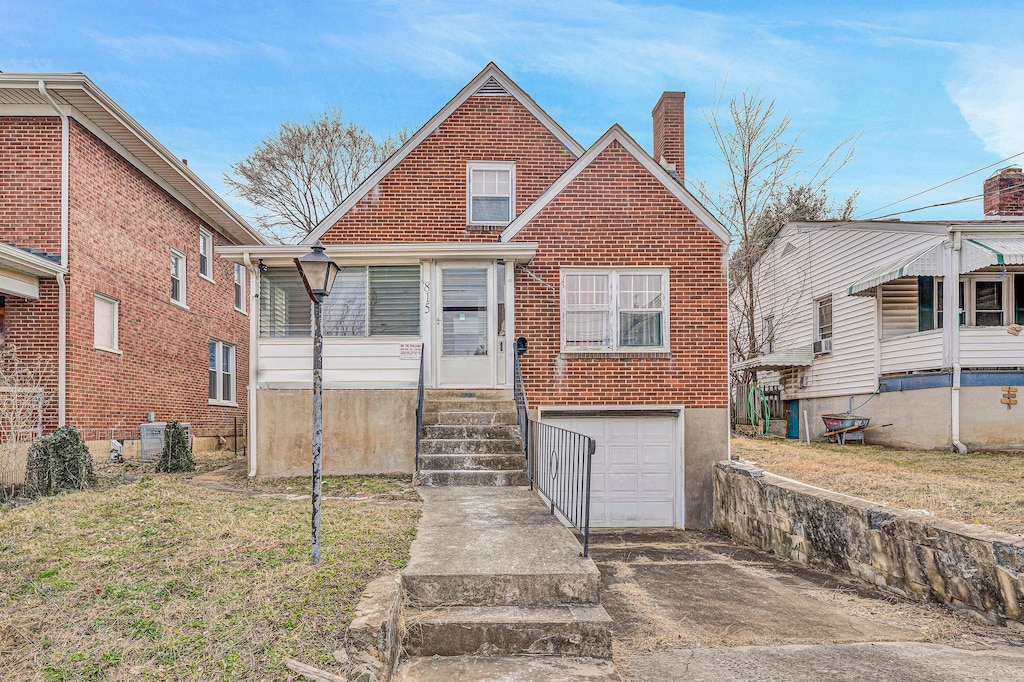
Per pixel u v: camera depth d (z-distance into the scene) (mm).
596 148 13148
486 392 12195
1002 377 14938
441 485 10102
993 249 14352
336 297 12438
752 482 11438
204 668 4223
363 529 7062
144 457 14820
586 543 6445
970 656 5746
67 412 12578
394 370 12125
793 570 9305
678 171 16203
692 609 7324
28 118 12773
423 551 6355
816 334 20781
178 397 17656
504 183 14695
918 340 15992
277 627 4715
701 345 13148
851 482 11195
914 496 9734
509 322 12555
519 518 7793
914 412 16047
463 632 5305
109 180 14234
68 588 5398
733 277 28281
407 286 12555
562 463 8016
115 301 14508
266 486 10617
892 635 6406
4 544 6461
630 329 13141
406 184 14477
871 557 8258
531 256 12500
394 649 4930
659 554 10586
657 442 13266
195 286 18812
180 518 7375
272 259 12094
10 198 12680
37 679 4098
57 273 12445
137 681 4078
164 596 5254
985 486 10188
